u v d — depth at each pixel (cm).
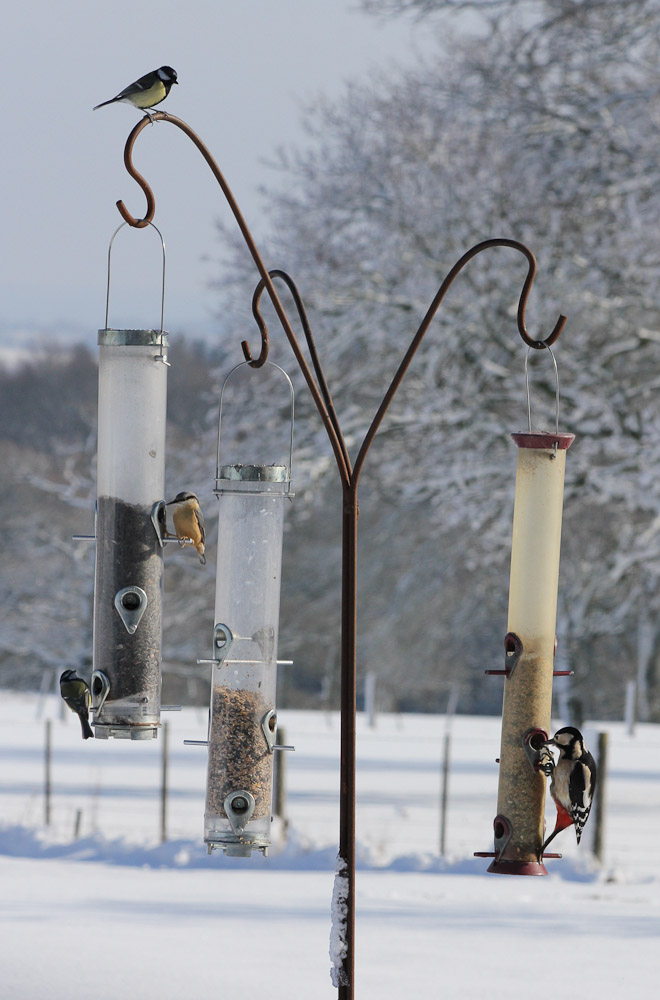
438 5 3309
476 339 3309
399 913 1404
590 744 3125
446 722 4978
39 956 1066
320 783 2833
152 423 928
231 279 3612
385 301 3303
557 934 1261
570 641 5225
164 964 1043
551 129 3275
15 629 6419
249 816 892
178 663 6431
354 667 816
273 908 1392
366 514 6341
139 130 832
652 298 3222
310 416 3538
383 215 3434
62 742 3597
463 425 3306
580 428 3247
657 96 3111
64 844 1991
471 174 3322
